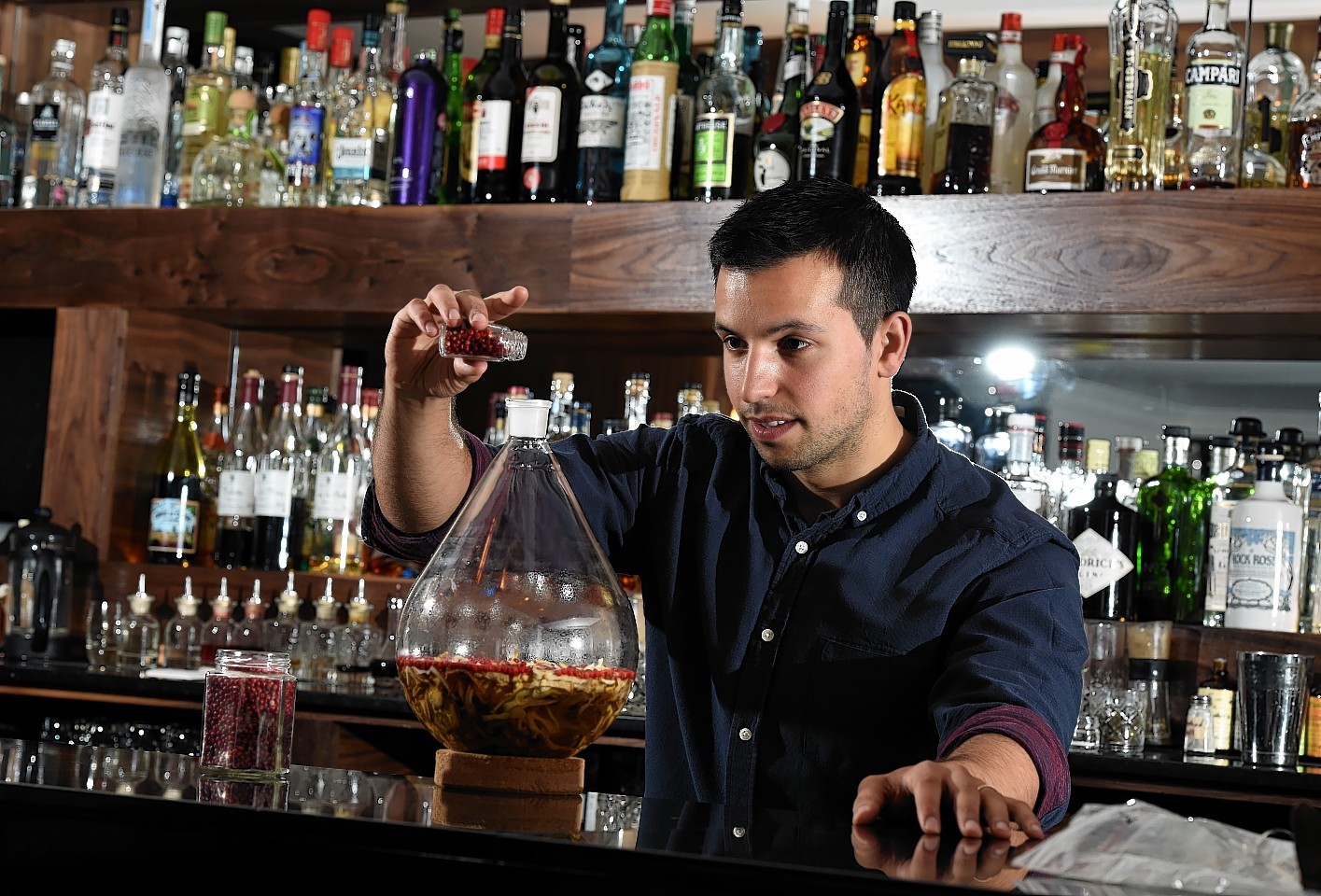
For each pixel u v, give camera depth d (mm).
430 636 1084
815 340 1333
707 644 1520
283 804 940
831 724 1443
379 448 1414
